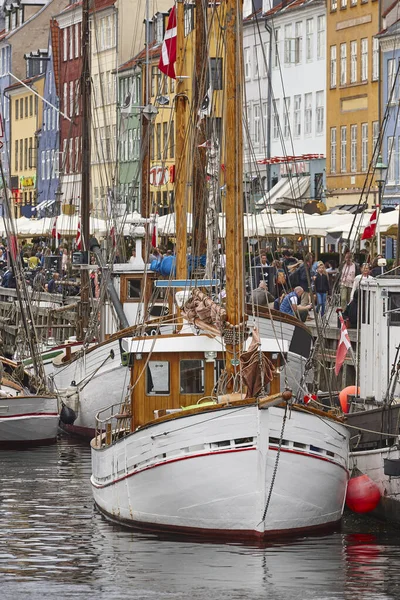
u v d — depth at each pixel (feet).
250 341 173.17
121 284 276.41
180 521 166.40
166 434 165.17
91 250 294.25
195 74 211.00
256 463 160.35
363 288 191.42
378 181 275.80
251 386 165.58
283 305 269.23
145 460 168.35
